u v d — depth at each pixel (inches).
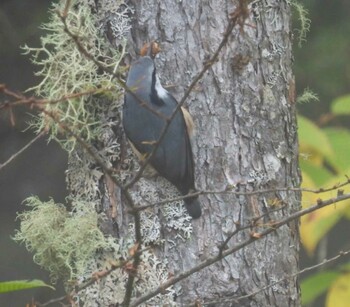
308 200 344.8
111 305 314.8
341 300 346.0
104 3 323.3
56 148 643.5
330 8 575.2
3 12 586.6
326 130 352.8
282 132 330.3
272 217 322.0
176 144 305.3
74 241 317.7
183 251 315.6
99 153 323.0
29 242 356.5
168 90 319.3
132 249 254.2
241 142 321.1
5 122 606.9
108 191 321.4
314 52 573.3
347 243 645.3
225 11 320.5
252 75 324.5
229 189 291.0
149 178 317.1
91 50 321.1
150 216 316.5
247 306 318.0
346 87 573.9
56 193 640.4
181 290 315.0
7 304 608.1
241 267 317.7
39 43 584.4
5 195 637.3
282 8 335.6
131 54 322.3
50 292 610.5
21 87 601.0
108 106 321.4
